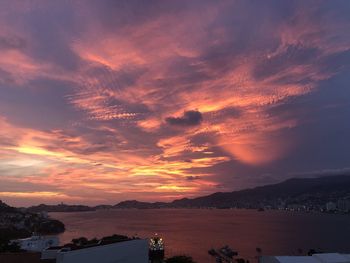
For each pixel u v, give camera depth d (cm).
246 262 11844
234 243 17888
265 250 15650
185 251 14500
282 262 3322
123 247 4578
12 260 3678
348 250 15562
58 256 3616
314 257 3447
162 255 8394
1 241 8944
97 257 4038
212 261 12162
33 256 3778
